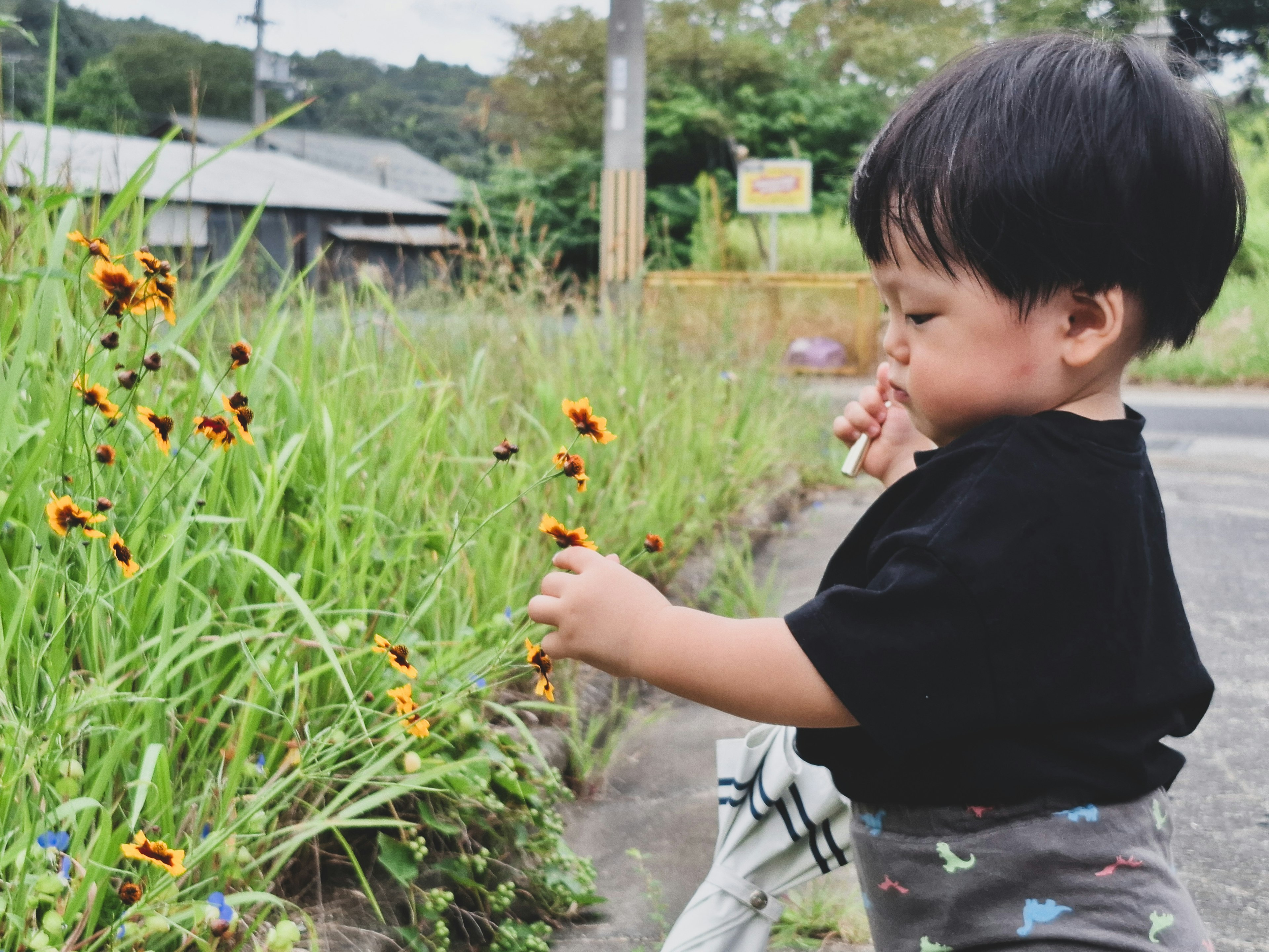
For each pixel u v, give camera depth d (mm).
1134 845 1206
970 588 1159
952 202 1192
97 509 1650
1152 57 1252
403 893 1882
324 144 48094
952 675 1167
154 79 35094
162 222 2781
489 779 2047
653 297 6184
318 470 2336
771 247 12750
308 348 2473
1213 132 1238
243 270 3342
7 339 2078
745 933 1699
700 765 2705
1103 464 1223
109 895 1473
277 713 1632
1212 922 2051
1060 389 1247
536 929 1947
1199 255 1229
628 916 2072
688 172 28406
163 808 1537
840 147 27781
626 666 1314
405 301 4141
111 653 1632
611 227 10992
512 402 3705
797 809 1667
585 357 4363
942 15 27578
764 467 5344
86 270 2215
